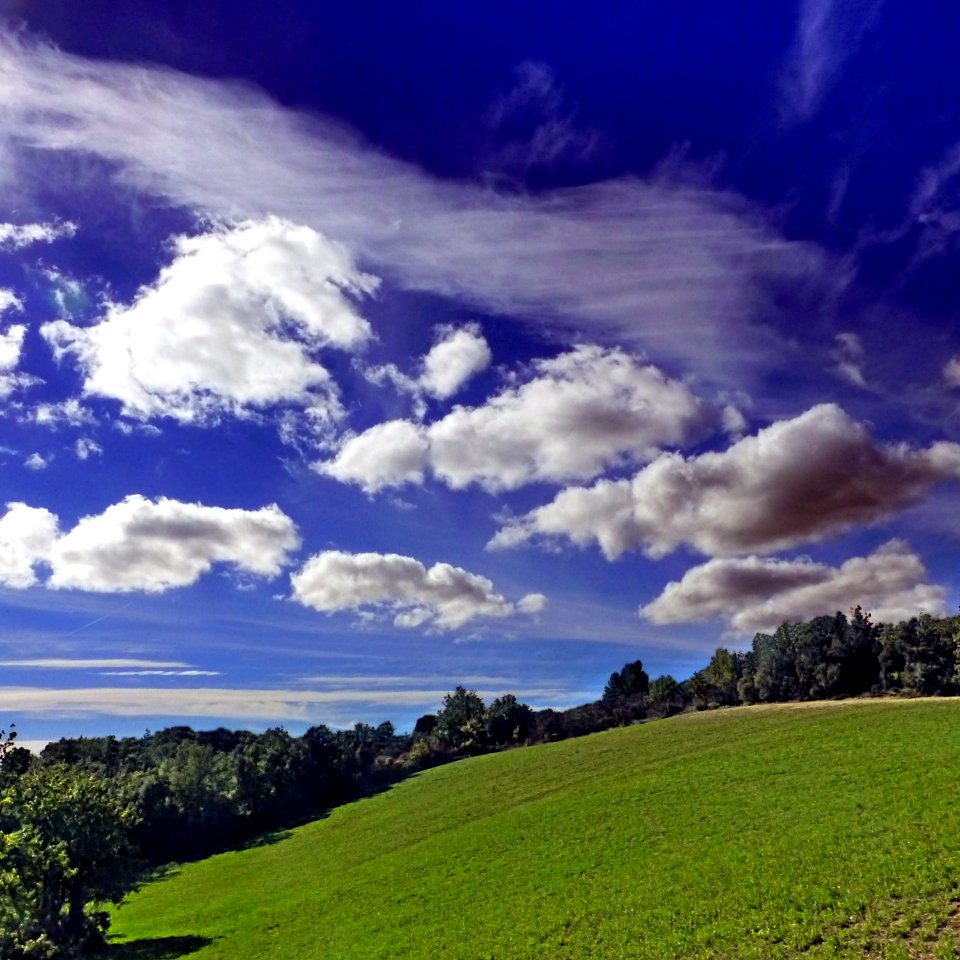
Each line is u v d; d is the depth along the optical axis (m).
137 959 48.50
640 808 56.16
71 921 49.34
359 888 55.88
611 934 30.83
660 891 34.53
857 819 37.53
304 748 123.12
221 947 48.31
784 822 41.00
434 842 66.12
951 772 43.38
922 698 91.56
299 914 52.88
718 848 39.31
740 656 146.62
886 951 22.02
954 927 22.53
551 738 150.38
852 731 67.56
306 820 110.94
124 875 54.22
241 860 88.75
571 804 65.38
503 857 52.62
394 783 129.50
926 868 27.39
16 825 50.28
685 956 26.22
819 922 25.48
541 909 37.47
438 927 39.41
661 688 172.00
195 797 105.38
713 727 97.56
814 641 121.31
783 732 76.81
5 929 44.16
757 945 25.27
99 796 55.09
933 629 100.25
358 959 37.53
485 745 152.38
